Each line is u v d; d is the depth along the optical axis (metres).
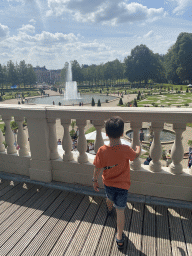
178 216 2.72
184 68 96.00
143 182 3.11
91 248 2.29
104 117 2.98
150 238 2.40
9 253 2.25
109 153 2.15
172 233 2.46
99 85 157.62
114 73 146.75
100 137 3.19
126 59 121.62
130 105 44.84
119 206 2.19
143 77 117.62
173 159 2.92
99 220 2.72
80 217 2.79
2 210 3.00
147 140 20.95
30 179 3.79
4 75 152.12
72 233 2.52
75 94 84.44
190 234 2.43
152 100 55.88
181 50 96.38
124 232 2.50
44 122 3.38
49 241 2.41
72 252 2.25
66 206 3.04
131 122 2.91
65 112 3.20
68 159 3.51
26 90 144.75
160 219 2.68
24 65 161.62
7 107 3.63
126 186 2.23
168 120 2.70
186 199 2.96
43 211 2.95
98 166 2.23
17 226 2.66
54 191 3.43
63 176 3.61
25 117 3.50
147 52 118.00
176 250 2.23
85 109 3.07
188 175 2.89
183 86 94.12
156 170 3.01
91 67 155.38
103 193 3.26
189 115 2.60
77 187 3.45
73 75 156.12
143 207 2.92
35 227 2.64
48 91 133.75
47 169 3.62
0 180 3.86
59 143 14.09
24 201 3.20
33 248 2.31
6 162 4.07
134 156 2.17
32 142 3.58
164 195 3.05
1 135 4.09
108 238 2.42
